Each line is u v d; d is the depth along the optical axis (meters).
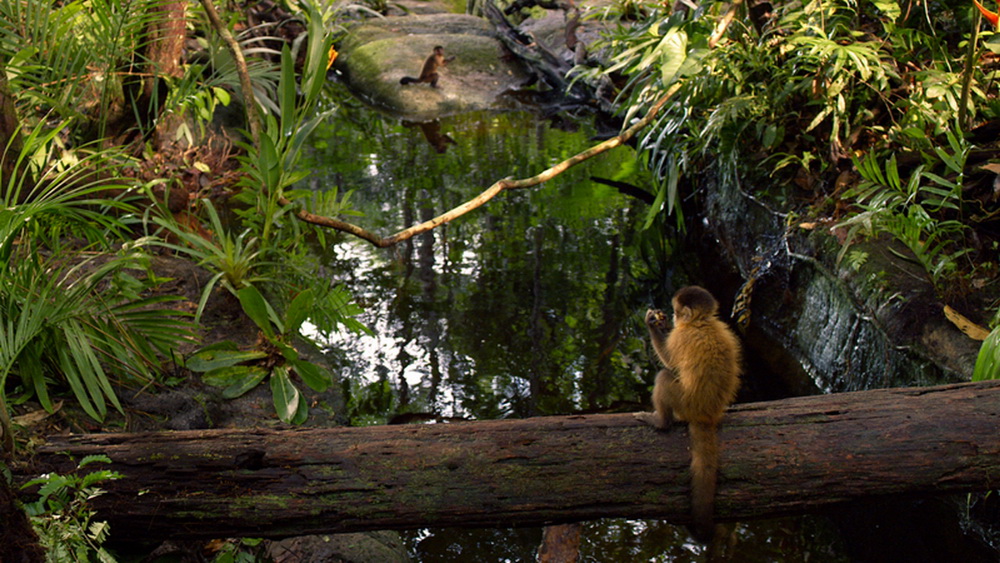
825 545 3.71
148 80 6.27
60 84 5.00
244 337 4.79
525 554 3.66
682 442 2.93
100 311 3.75
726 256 6.83
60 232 4.22
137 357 3.99
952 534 3.79
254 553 3.35
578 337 5.53
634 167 8.88
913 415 2.96
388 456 2.89
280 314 5.11
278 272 4.80
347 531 2.89
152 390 4.00
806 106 6.21
